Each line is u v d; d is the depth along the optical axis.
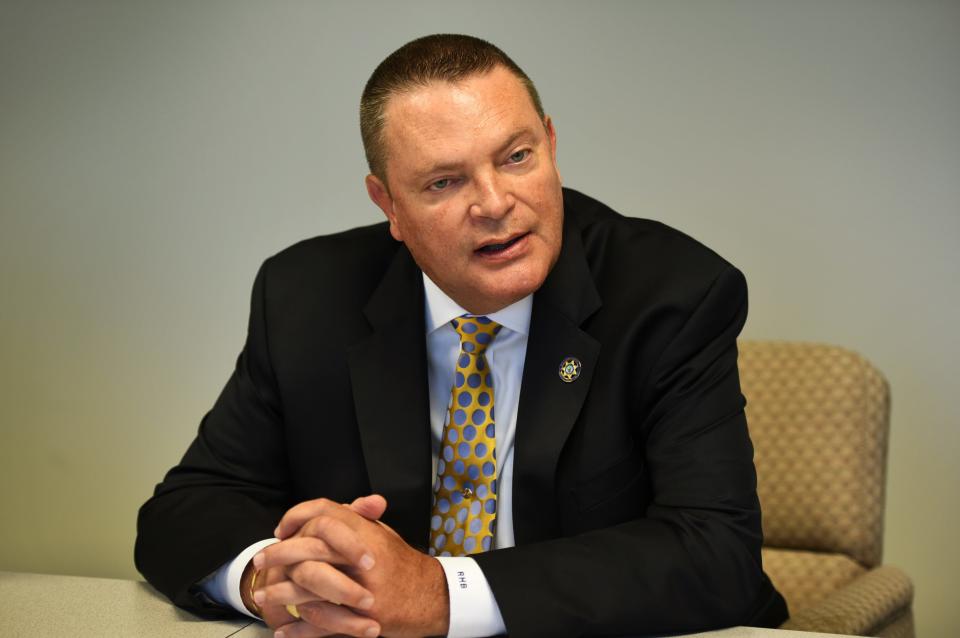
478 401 2.00
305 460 2.10
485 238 1.79
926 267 3.43
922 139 3.42
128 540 4.13
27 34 4.13
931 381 3.45
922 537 3.49
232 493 2.06
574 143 3.70
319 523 1.56
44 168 4.14
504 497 1.99
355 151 3.87
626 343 1.91
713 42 3.58
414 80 1.79
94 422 4.14
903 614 2.59
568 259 2.00
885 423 2.77
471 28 3.77
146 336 4.08
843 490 2.72
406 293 2.07
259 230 3.96
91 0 4.08
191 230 4.03
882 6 3.44
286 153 3.93
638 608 1.60
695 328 1.90
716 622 1.68
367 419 2.01
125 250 4.09
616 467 1.91
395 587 1.55
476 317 1.98
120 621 1.67
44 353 4.17
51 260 4.15
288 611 1.60
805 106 3.51
